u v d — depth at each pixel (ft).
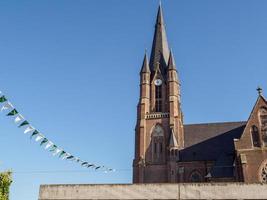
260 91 219.41
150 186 154.20
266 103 215.31
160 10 340.18
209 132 281.54
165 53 315.78
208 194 149.18
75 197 157.58
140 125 278.26
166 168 260.01
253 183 148.87
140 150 268.41
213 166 237.86
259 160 202.49
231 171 220.64
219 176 218.79
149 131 276.62
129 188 155.53
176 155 260.42
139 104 288.92
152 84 297.94
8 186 130.72
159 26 331.36
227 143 267.80
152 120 280.10
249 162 203.00
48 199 158.61
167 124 276.00
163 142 271.28
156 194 152.46
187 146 273.75
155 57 313.12
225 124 285.02
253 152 204.85
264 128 210.18
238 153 206.49
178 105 284.61
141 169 260.83
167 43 325.01
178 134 269.64
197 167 257.55
